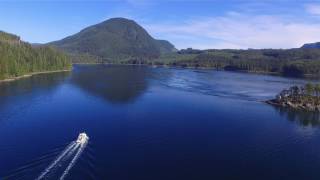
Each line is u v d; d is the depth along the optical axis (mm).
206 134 128375
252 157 108125
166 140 119000
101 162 97312
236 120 153000
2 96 190250
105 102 179375
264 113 172125
